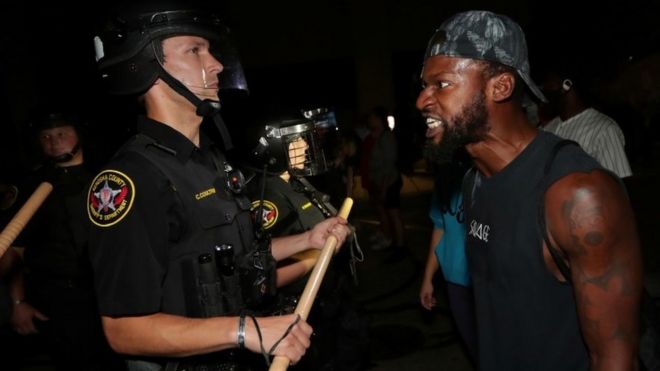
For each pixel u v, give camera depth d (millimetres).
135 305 1339
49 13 11133
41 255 2744
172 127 1572
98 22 1612
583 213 1233
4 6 10961
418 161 13367
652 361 1423
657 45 12461
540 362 1439
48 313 2783
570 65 3289
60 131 2824
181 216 1477
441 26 1434
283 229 2412
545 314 1402
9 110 11281
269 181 2457
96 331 2760
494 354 1547
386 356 3709
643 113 12766
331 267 2480
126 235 1356
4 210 2803
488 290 1521
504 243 1406
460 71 1362
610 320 1246
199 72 1586
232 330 1333
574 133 3314
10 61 11094
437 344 3822
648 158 11469
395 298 4730
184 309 1473
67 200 2740
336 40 13562
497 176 1420
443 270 2717
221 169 1713
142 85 1549
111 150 3047
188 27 1553
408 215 8164
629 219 1243
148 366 1579
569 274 1327
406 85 14492
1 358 4270
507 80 1363
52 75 11297
